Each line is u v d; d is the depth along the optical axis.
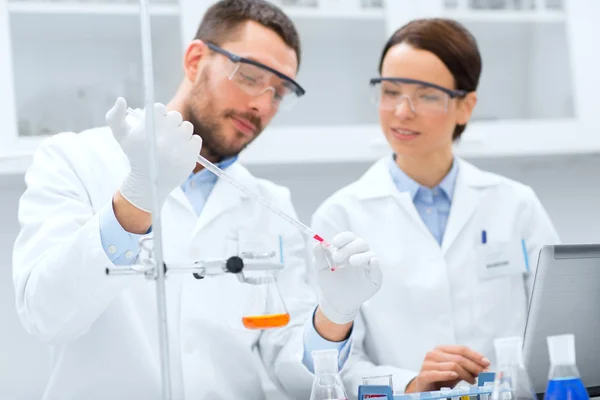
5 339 3.12
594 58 3.41
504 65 3.37
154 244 1.29
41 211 2.00
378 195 2.69
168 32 2.99
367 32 3.25
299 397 2.17
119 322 2.09
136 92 2.99
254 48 2.21
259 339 2.35
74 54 2.94
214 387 2.13
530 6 3.39
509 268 2.67
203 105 2.22
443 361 2.12
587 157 3.68
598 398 1.68
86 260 1.71
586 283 1.70
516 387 1.40
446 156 2.69
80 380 2.05
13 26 2.85
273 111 2.25
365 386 1.56
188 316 2.16
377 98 2.60
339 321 1.87
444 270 2.59
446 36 2.53
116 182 2.20
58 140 2.22
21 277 1.87
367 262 1.72
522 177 3.80
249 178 2.46
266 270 1.54
